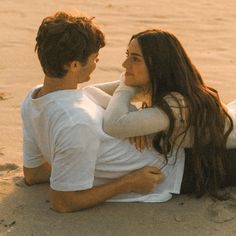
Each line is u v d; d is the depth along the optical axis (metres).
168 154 3.18
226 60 5.70
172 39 3.03
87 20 2.93
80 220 3.07
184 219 3.10
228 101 4.71
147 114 3.00
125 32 6.48
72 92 2.98
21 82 5.05
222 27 6.79
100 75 5.18
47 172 3.38
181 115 3.03
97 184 3.17
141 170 3.16
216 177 3.26
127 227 3.03
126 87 3.11
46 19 2.92
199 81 3.13
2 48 5.86
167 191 3.23
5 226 3.04
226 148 3.28
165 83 3.05
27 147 3.28
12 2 7.61
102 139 3.00
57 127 2.88
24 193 3.32
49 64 2.89
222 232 3.00
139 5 7.64
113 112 3.01
